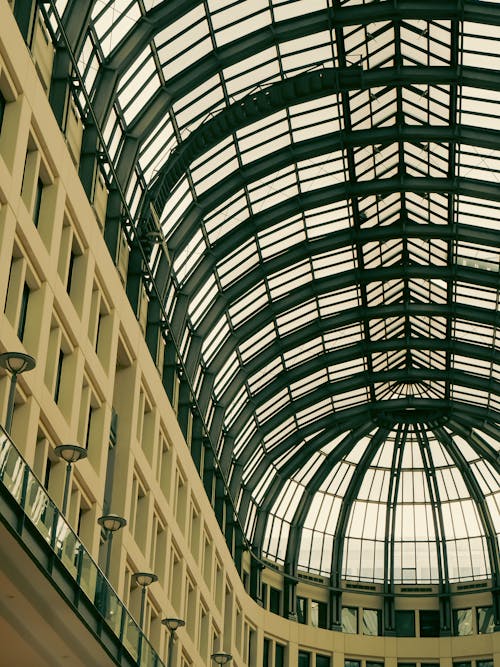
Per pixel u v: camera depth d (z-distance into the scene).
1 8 25.19
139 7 32.78
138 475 37.16
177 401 45.53
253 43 37.34
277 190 45.41
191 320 46.41
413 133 43.38
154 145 37.81
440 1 37.22
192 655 44.12
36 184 27.92
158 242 38.03
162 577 39.62
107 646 25.95
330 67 40.62
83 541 30.94
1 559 21.14
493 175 45.06
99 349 33.75
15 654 24.52
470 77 39.88
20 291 26.53
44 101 28.23
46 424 28.17
